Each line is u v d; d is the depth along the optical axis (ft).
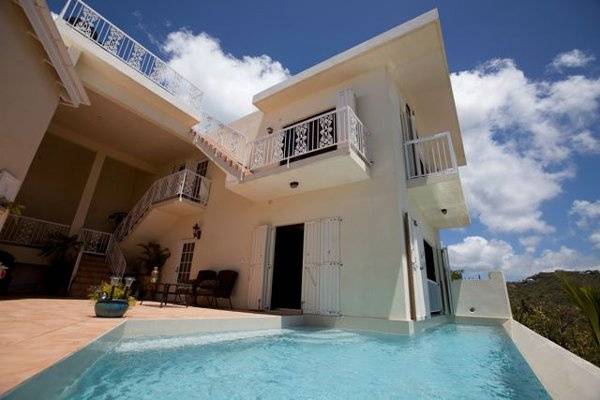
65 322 9.80
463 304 29.40
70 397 5.62
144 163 42.73
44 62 16.10
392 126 20.84
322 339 14.34
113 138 37.27
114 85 25.30
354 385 7.74
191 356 9.72
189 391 6.58
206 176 34.42
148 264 32.50
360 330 17.24
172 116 29.50
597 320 9.55
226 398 6.32
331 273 19.76
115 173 42.80
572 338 19.65
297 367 9.32
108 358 8.29
